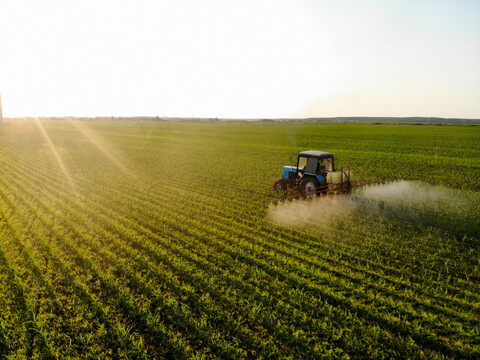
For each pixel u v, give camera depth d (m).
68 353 5.29
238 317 6.12
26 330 5.72
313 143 42.84
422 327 5.77
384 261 8.27
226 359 5.14
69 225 10.67
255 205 13.38
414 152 32.94
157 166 23.98
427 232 10.11
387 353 5.19
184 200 14.21
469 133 60.50
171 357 5.24
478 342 5.39
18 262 8.11
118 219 11.62
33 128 80.62
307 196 13.43
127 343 5.43
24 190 15.82
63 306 6.46
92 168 22.84
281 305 6.35
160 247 9.02
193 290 6.72
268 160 27.20
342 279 7.25
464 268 7.83
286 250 8.84
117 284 7.16
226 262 8.10
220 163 25.45
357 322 5.88
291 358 4.99
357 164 24.61
